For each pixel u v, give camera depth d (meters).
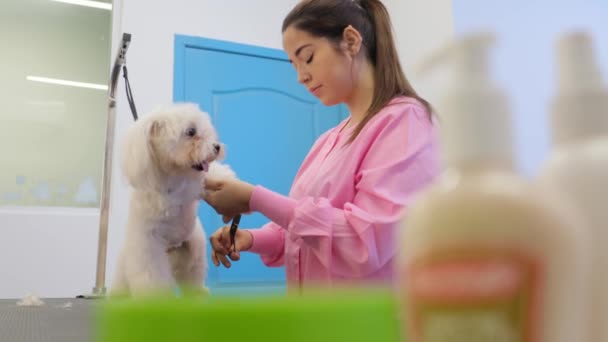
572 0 1.64
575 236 0.17
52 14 2.28
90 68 2.29
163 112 1.32
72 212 2.13
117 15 2.31
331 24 1.03
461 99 0.18
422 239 0.17
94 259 2.10
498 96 0.18
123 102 2.24
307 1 1.07
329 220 0.88
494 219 0.16
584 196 0.19
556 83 0.21
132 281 1.18
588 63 0.20
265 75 2.58
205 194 1.23
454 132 0.18
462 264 0.16
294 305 0.19
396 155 0.93
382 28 1.11
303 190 1.10
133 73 2.28
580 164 0.19
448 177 0.18
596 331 0.17
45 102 2.22
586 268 0.17
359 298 0.20
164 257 1.24
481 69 0.19
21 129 2.18
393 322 0.20
